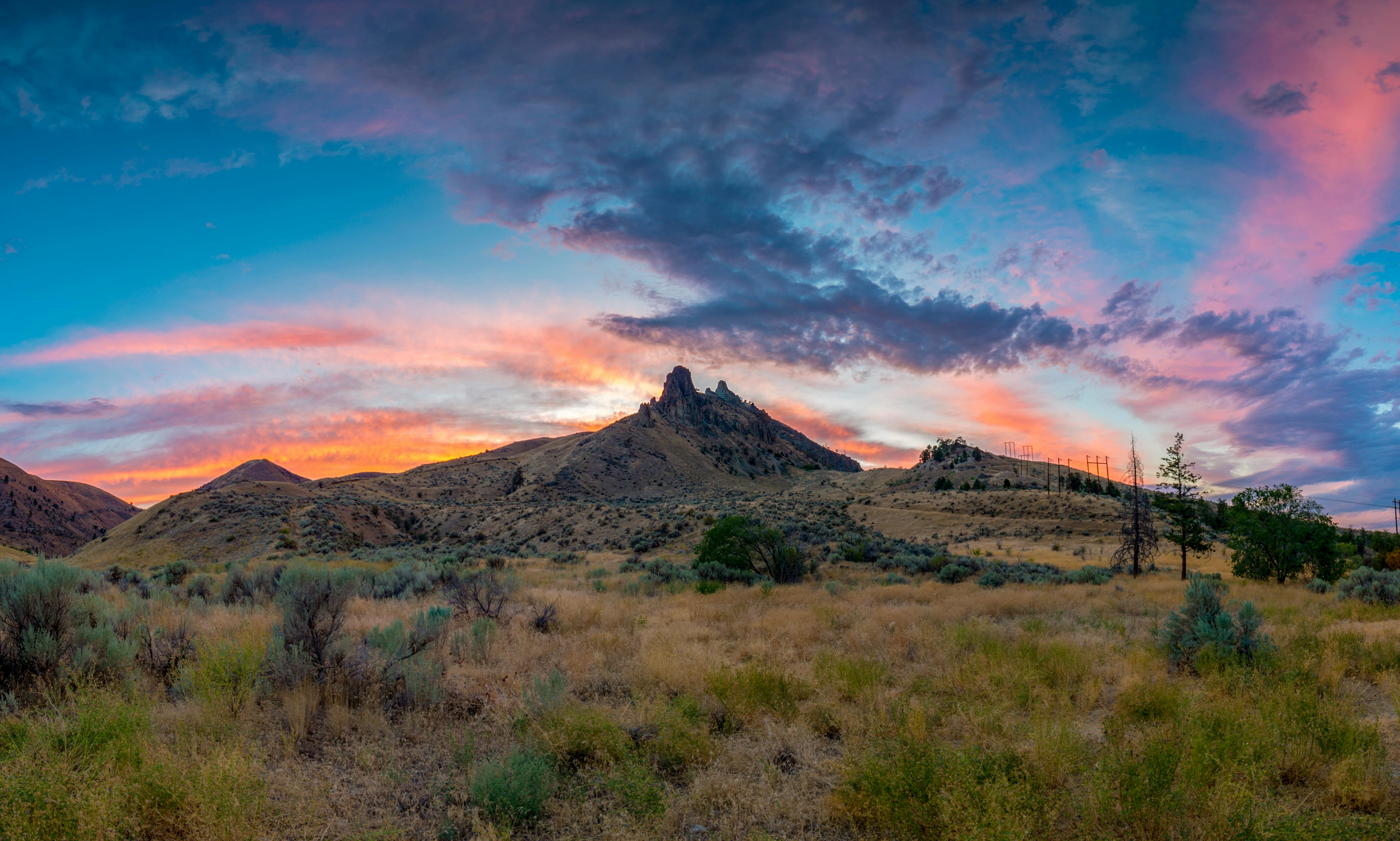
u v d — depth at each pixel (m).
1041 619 15.35
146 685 8.09
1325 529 31.05
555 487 176.25
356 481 190.38
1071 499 95.81
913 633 13.26
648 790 5.23
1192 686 8.98
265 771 5.85
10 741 5.74
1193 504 35.84
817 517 76.44
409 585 20.31
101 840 4.14
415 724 7.27
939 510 100.31
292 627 8.88
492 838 4.45
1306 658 9.44
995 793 4.51
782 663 10.52
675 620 15.30
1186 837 4.48
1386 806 5.19
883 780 4.99
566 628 13.77
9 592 8.80
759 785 5.72
